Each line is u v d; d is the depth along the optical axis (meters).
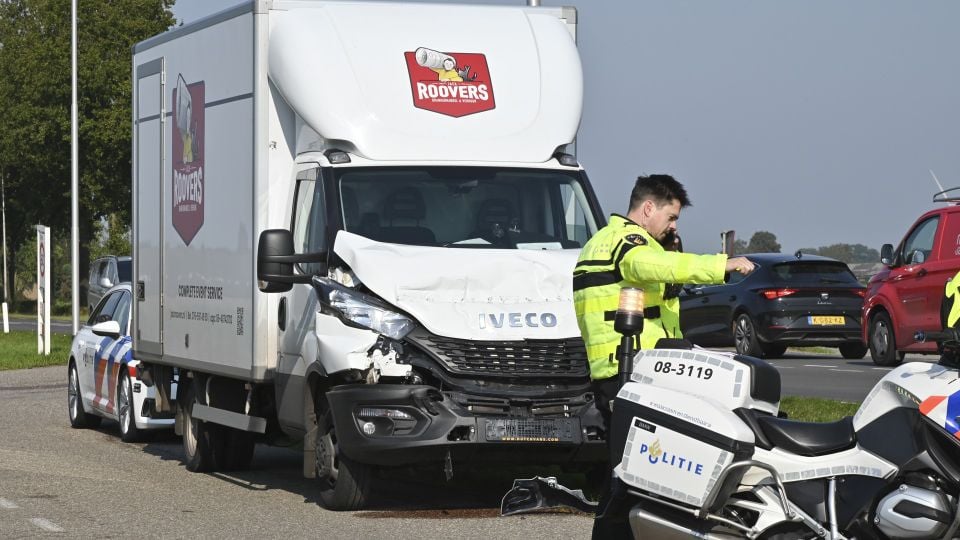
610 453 11.77
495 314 16.78
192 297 21.94
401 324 16.66
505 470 21.12
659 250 13.17
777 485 10.84
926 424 10.39
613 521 12.00
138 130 24.83
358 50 18.84
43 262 54.09
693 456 11.00
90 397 28.45
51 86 118.56
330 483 17.78
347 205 17.91
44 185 123.75
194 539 15.87
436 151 18.50
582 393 16.72
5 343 63.03
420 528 16.33
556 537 15.65
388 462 16.45
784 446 10.88
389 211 17.97
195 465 22.27
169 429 26.70
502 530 16.12
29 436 27.61
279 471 22.58
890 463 10.62
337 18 19.20
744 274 12.52
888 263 37.50
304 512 17.73
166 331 23.25
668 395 11.34
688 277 12.67
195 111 21.78
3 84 121.69
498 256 17.38
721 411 11.00
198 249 21.64
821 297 42.19
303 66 18.64
